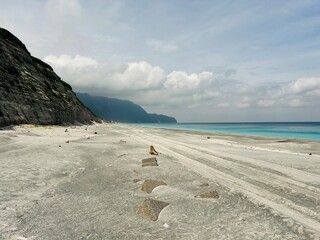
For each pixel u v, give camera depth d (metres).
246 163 17.89
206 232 7.17
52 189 11.19
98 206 9.24
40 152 20.91
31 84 62.75
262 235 6.99
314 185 12.26
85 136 42.28
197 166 16.70
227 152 23.75
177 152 23.52
